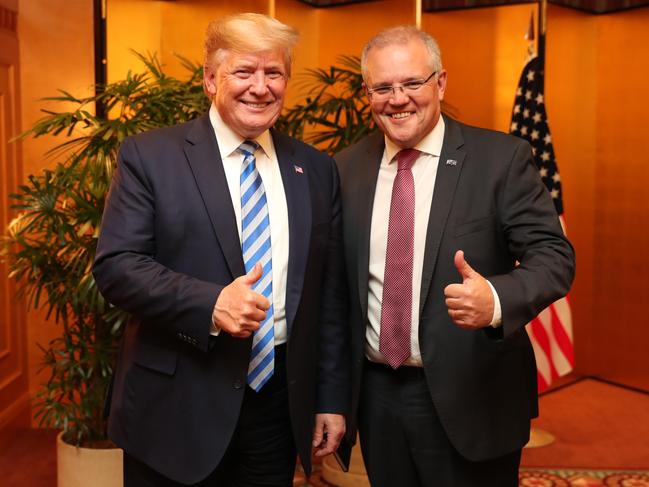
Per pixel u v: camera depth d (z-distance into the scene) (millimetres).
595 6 5176
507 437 2064
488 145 2109
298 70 4543
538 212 2023
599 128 5223
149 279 1733
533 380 2191
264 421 1930
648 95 4895
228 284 1815
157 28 4227
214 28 1835
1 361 3975
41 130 3131
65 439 3316
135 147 1870
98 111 4121
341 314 2152
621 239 5145
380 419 2150
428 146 2137
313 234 1955
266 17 1816
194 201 1824
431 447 2082
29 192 3203
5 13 3967
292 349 1896
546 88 4938
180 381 1822
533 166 2111
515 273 1872
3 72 3959
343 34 4578
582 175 5234
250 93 1799
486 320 1748
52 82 4152
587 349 5391
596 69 5211
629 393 5082
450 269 2027
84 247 3117
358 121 3697
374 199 2178
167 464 1816
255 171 1897
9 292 4086
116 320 3248
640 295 5051
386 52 2059
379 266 2129
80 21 4141
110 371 3232
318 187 2047
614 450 4043
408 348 2062
